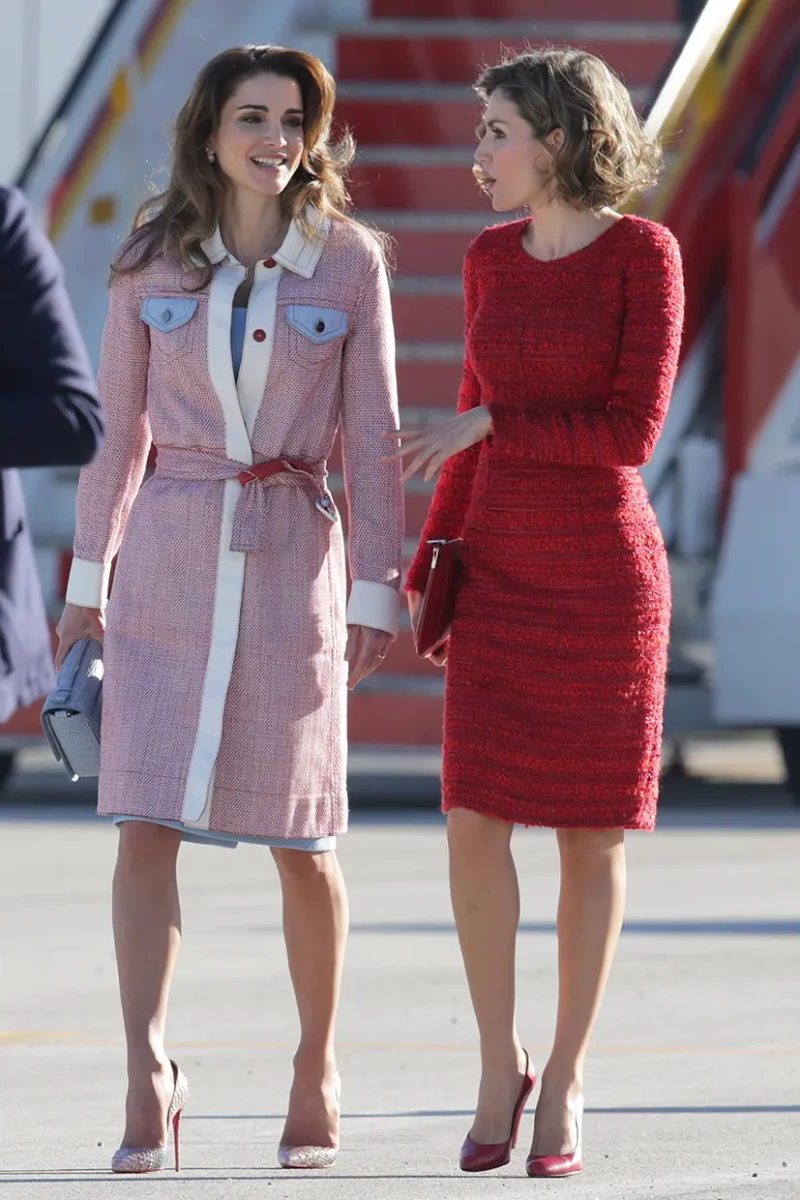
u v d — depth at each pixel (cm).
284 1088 1997
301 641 1702
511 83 1695
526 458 1675
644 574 1695
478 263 1733
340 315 1714
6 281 1521
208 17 4053
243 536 1688
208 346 1688
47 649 1620
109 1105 1919
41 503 3997
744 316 3969
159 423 1717
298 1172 1661
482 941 1684
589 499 1686
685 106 3950
